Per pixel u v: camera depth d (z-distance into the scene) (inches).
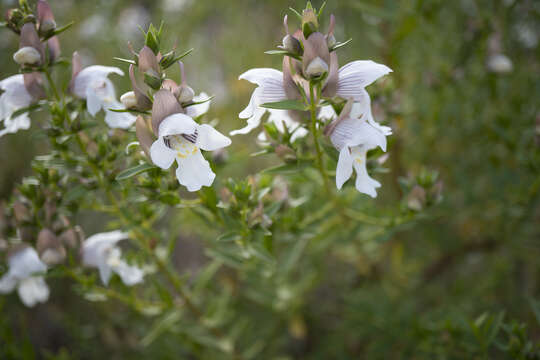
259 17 20.7
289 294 15.3
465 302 16.4
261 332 16.6
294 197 14.6
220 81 22.1
